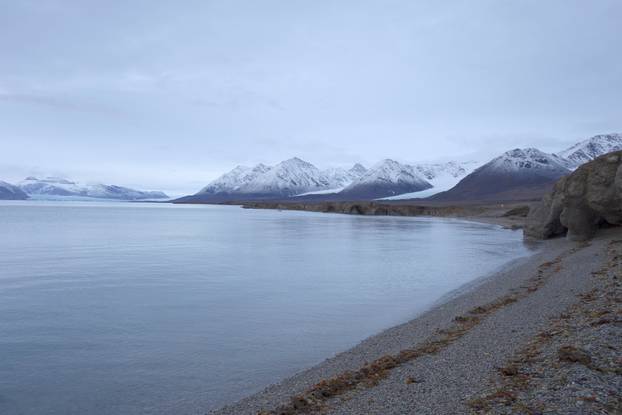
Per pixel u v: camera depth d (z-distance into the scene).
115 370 13.79
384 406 9.33
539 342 12.30
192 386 12.47
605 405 7.97
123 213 175.25
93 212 185.25
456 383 10.16
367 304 21.98
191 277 30.58
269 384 12.38
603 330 12.04
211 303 22.62
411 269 33.16
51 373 13.63
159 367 13.95
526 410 8.15
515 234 65.19
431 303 21.52
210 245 52.94
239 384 12.48
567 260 28.84
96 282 28.78
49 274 31.94
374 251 45.81
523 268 28.67
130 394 12.08
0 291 25.91
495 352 12.07
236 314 20.38
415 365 11.82
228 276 30.89
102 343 16.44
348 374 11.69
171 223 103.38
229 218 132.50
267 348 15.59
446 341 13.98
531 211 52.88
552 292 19.36
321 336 16.86
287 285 27.38
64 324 18.97
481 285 24.27
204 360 14.50
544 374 9.80
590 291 18.16
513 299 19.05
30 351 15.62
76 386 12.66
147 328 18.34
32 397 12.06
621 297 16.22
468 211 145.38
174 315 20.33
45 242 56.47
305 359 14.39
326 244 53.75
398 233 71.12
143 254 44.16
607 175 37.97
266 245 52.94
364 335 16.80
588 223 41.84
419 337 15.00
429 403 9.20
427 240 57.72
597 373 9.31
